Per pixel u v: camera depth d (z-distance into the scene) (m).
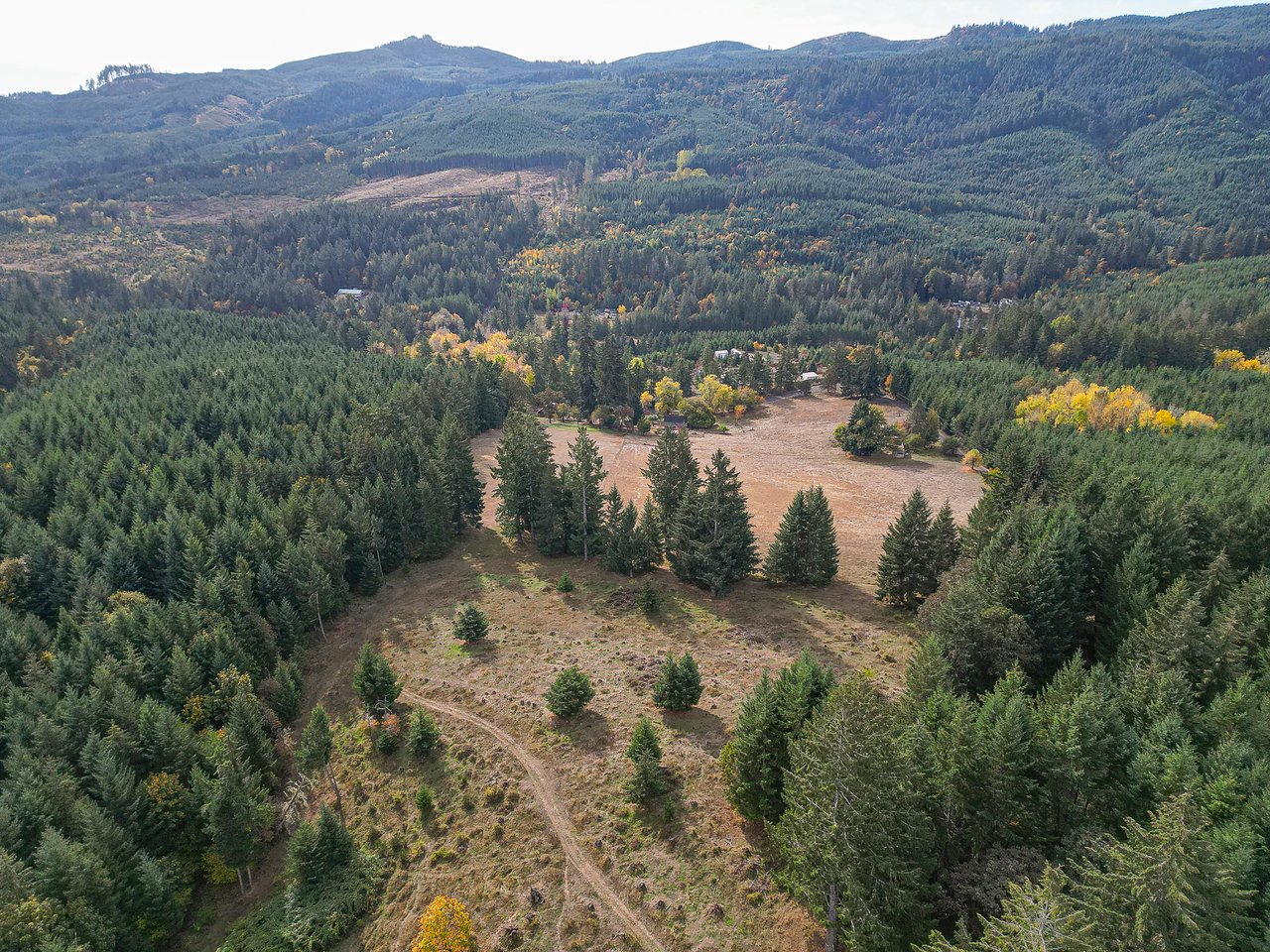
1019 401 149.12
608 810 44.91
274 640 65.69
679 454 88.38
